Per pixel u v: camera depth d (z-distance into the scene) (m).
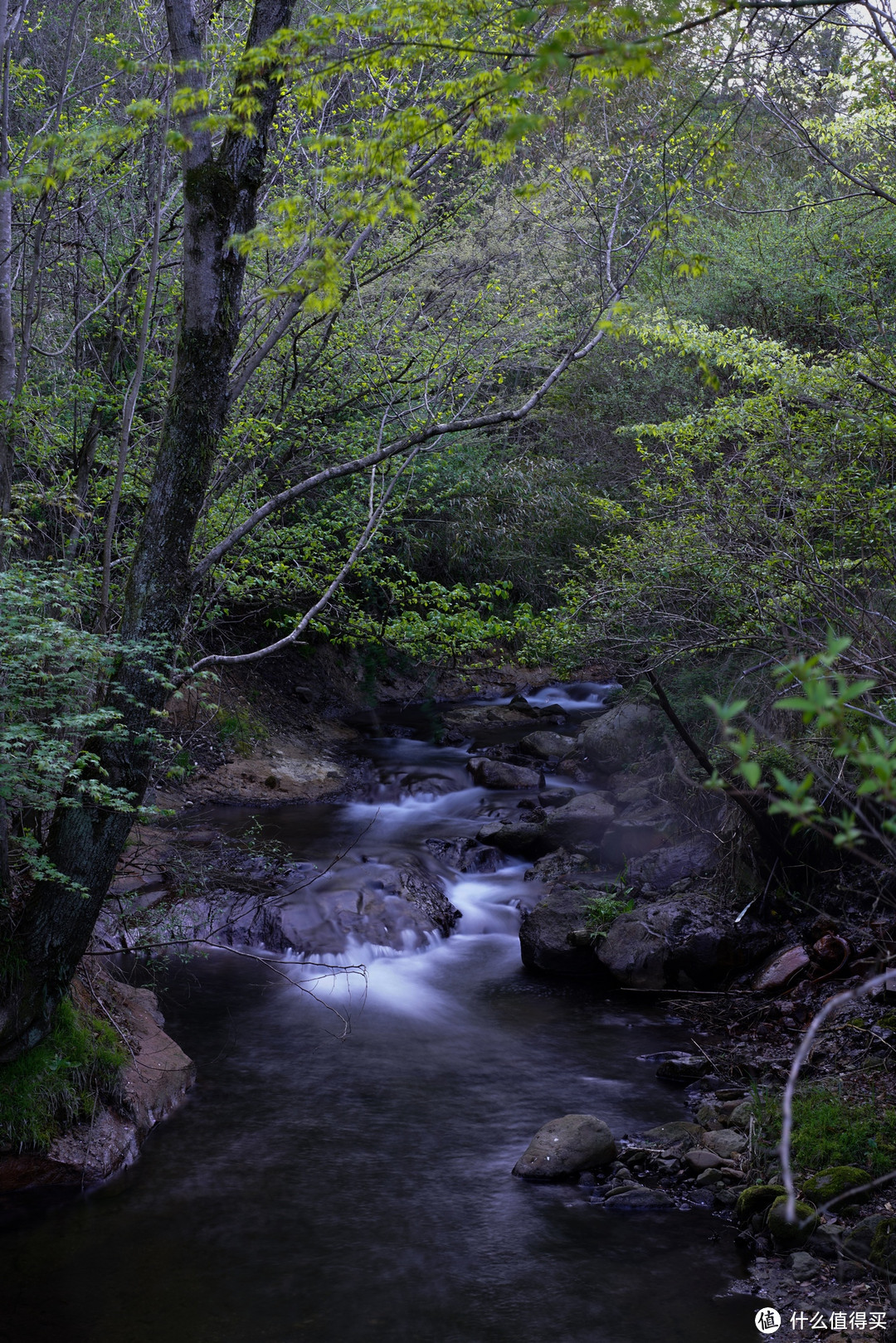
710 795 9.41
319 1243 5.01
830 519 6.83
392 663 17.89
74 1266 4.84
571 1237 5.06
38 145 4.18
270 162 8.52
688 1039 7.20
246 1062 6.91
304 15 8.54
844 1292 4.48
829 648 1.88
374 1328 4.41
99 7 9.87
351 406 10.14
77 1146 5.61
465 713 16.88
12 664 5.20
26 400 7.42
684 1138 5.83
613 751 12.51
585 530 15.05
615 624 8.06
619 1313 4.48
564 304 11.43
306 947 8.55
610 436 15.25
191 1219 5.21
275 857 10.12
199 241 5.38
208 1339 4.34
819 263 11.39
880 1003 6.76
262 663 15.74
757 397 7.44
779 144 9.20
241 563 9.16
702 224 13.22
